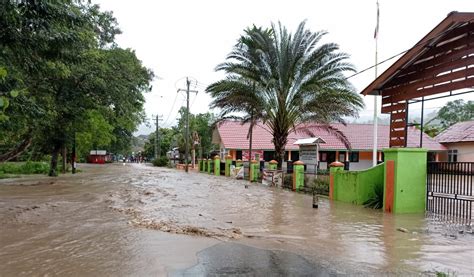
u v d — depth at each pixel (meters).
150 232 8.22
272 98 21.56
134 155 118.19
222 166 33.22
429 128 48.78
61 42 11.12
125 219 9.77
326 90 19.19
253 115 23.36
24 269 5.65
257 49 19.77
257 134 37.72
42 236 7.77
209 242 7.42
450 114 52.12
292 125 21.97
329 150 34.84
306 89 19.34
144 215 10.38
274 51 20.12
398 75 13.09
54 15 10.32
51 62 13.04
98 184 20.50
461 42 10.55
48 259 6.17
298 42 19.73
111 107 24.58
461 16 9.96
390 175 11.84
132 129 35.81
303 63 19.59
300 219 10.34
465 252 6.84
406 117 12.89
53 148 28.11
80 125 25.69
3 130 15.51
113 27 27.30
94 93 21.58
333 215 11.09
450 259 6.38
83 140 32.50
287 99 21.09
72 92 20.78
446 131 38.59
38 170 31.94
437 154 36.81
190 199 14.31
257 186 21.33
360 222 9.95
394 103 13.45
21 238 7.60
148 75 28.97
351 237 8.09
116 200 13.56
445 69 11.05
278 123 21.66
